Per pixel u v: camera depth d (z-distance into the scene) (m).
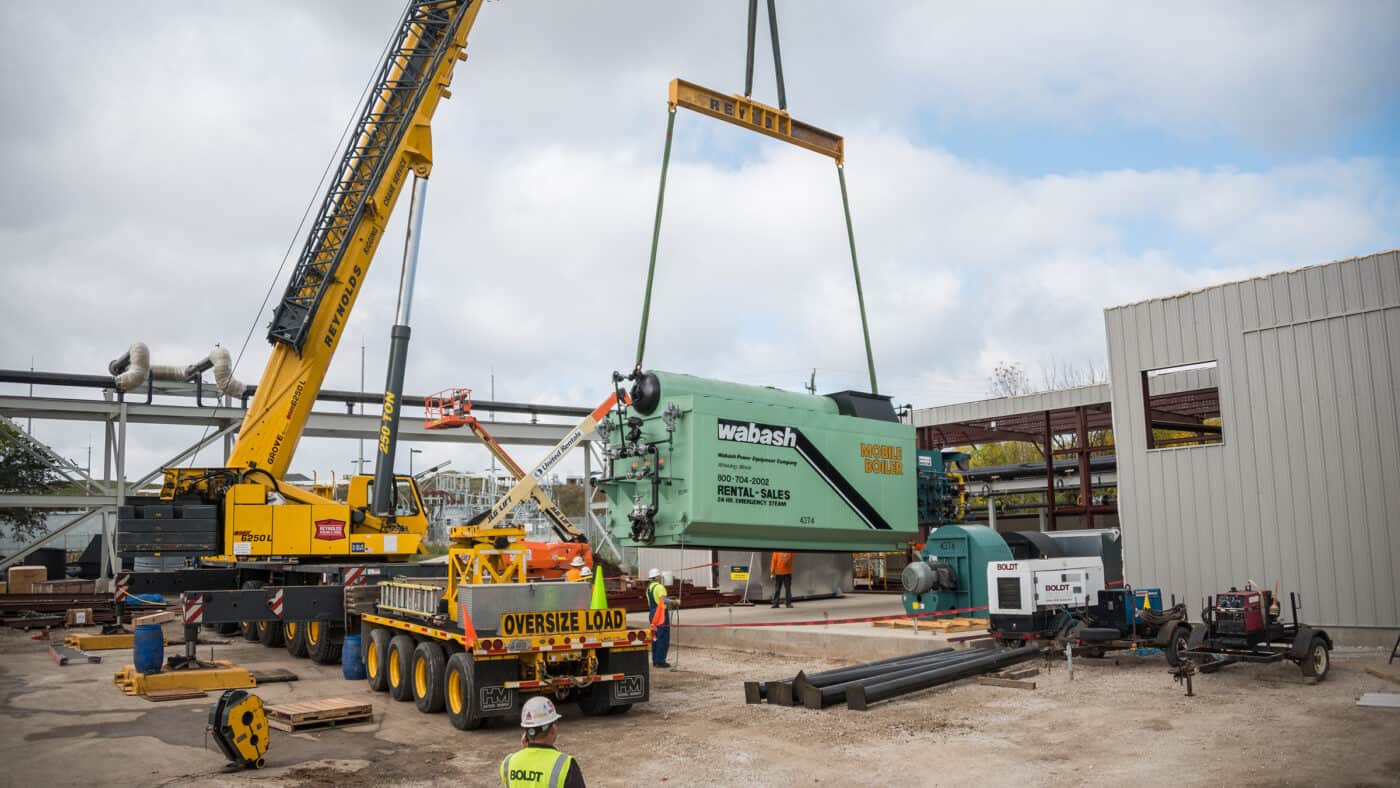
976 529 19.84
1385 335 16.52
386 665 14.38
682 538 19.66
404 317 19.81
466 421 29.78
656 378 20.09
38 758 10.39
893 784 8.83
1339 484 16.88
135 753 10.59
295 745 10.89
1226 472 18.23
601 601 13.04
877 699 12.45
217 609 16.11
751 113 20.47
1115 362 19.94
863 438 23.08
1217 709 11.52
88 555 43.34
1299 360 17.48
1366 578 16.48
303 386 20.31
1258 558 17.70
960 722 11.35
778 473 21.02
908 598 20.05
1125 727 10.74
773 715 12.09
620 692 12.16
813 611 23.75
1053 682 13.77
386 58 21.14
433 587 13.05
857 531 22.66
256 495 19.25
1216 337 18.53
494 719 12.21
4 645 21.91
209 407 36.59
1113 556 22.31
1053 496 31.47
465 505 45.84
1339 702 11.67
